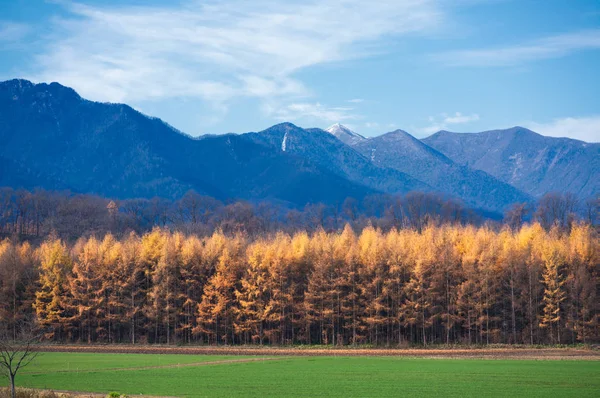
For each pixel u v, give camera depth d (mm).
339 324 147000
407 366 105188
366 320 140375
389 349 134125
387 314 141625
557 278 137625
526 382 86375
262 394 78750
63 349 138250
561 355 120438
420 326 141250
